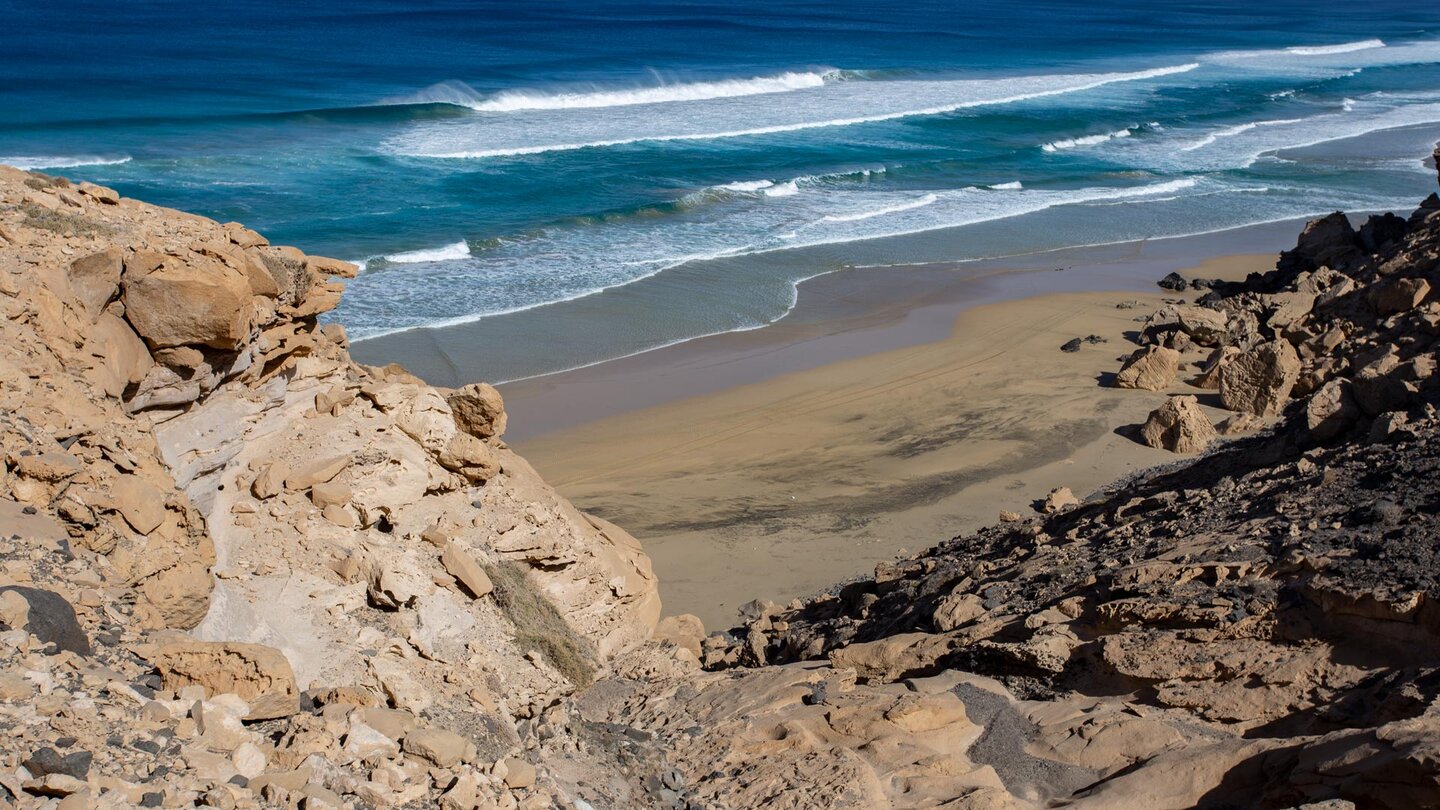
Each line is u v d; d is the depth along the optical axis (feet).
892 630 66.28
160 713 27.73
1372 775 35.29
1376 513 52.65
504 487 53.93
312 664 38.45
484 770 33.55
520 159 226.99
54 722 25.36
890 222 200.13
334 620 40.73
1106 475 104.42
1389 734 36.86
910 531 95.04
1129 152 268.00
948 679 53.78
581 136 251.60
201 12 433.89
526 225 183.32
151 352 40.63
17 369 34.65
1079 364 134.10
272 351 46.26
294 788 27.40
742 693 52.49
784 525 96.07
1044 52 447.01
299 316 48.08
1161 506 71.26
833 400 123.85
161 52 330.75
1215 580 52.65
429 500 50.01
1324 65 442.09
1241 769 40.68
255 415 45.52
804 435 114.62
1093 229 201.98
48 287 37.19
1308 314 126.31
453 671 41.73
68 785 23.40
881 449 111.14
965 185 230.68
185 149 214.48
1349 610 46.21
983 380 129.18
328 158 217.15
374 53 357.82
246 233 45.98
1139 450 109.70
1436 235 123.85
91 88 267.80
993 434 114.01
